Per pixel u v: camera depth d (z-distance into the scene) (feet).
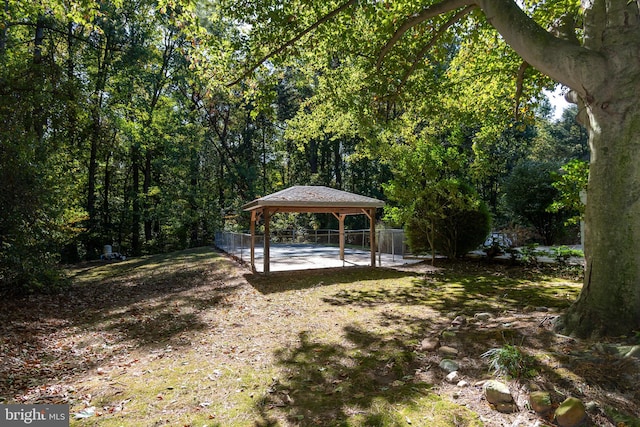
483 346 13.78
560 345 12.68
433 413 10.07
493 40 31.30
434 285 30.71
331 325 20.42
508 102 37.99
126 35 67.36
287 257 54.24
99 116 56.49
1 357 18.08
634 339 11.98
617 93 13.07
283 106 113.60
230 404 11.66
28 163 32.65
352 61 39.42
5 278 31.73
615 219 13.20
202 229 93.20
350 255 56.49
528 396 10.11
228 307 27.17
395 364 13.78
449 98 37.35
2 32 44.83
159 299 31.68
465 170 64.80
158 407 11.75
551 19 26.55
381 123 34.37
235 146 120.47
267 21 24.98
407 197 41.45
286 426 10.07
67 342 20.97
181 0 24.13
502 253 41.86
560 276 32.65
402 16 25.16
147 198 90.99
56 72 40.45
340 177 120.78
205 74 27.50
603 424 8.91
